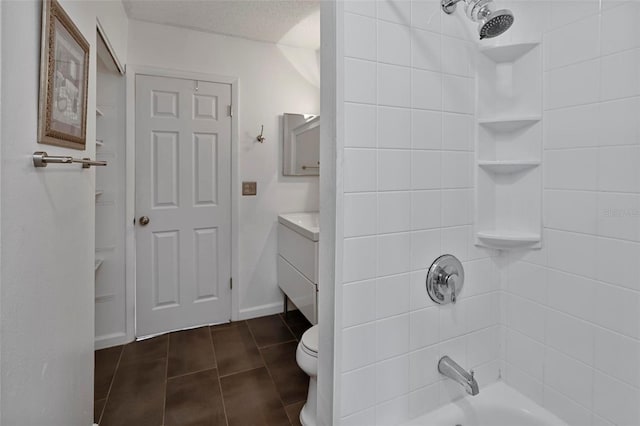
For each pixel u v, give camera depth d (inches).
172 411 65.7
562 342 43.9
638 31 35.6
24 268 32.9
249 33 101.2
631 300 36.9
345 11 37.3
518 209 48.3
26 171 33.1
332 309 38.9
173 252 98.9
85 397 52.0
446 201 45.8
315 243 82.8
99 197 89.4
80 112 47.9
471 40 46.8
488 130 48.9
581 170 41.2
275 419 64.1
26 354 33.4
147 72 92.6
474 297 49.4
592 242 40.4
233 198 104.9
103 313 90.7
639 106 35.7
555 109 43.9
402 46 41.1
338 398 39.4
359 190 39.1
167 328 99.0
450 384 47.7
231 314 107.0
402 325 43.1
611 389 38.8
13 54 30.6
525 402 48.0
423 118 43.2
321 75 40.3
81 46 47.7
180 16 90.5
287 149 111.3
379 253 40.9
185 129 98.1
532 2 45.7
